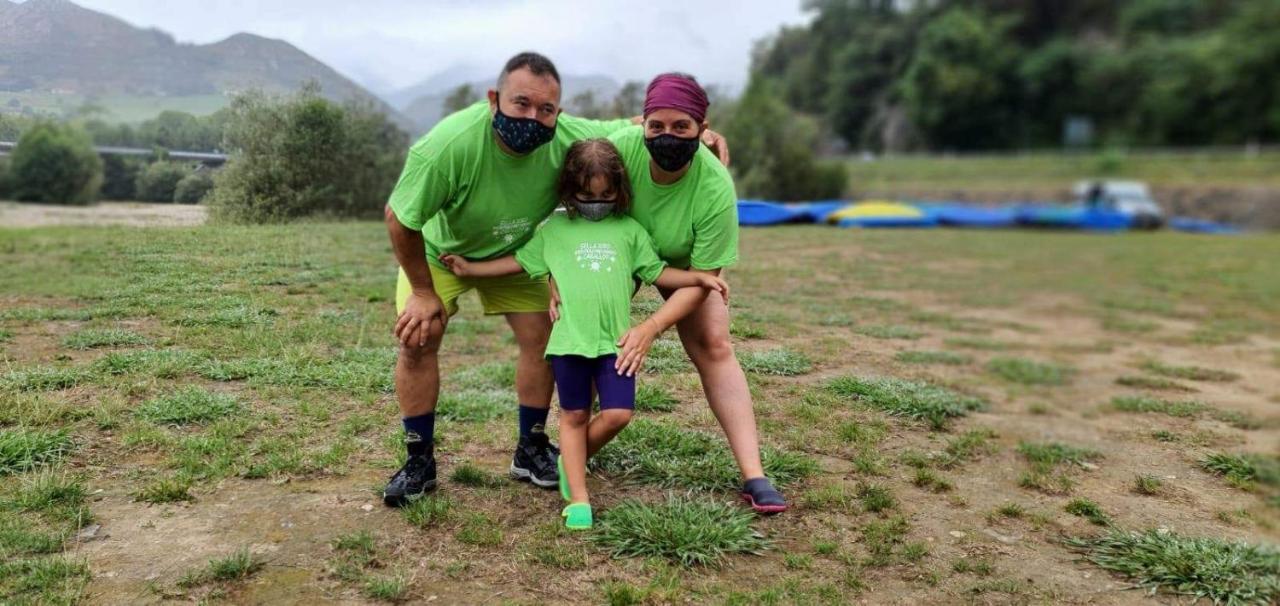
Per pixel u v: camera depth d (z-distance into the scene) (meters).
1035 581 2.69
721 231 2.93
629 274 2.89
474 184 2.80
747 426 3.12
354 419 3.75
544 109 2.66
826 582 2.58
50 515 2.74
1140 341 7.51
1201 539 3.00
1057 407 4.95
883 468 3.63
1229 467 3.87
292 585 2.41
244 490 3.05
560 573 2.56
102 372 3.92
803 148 17.98
